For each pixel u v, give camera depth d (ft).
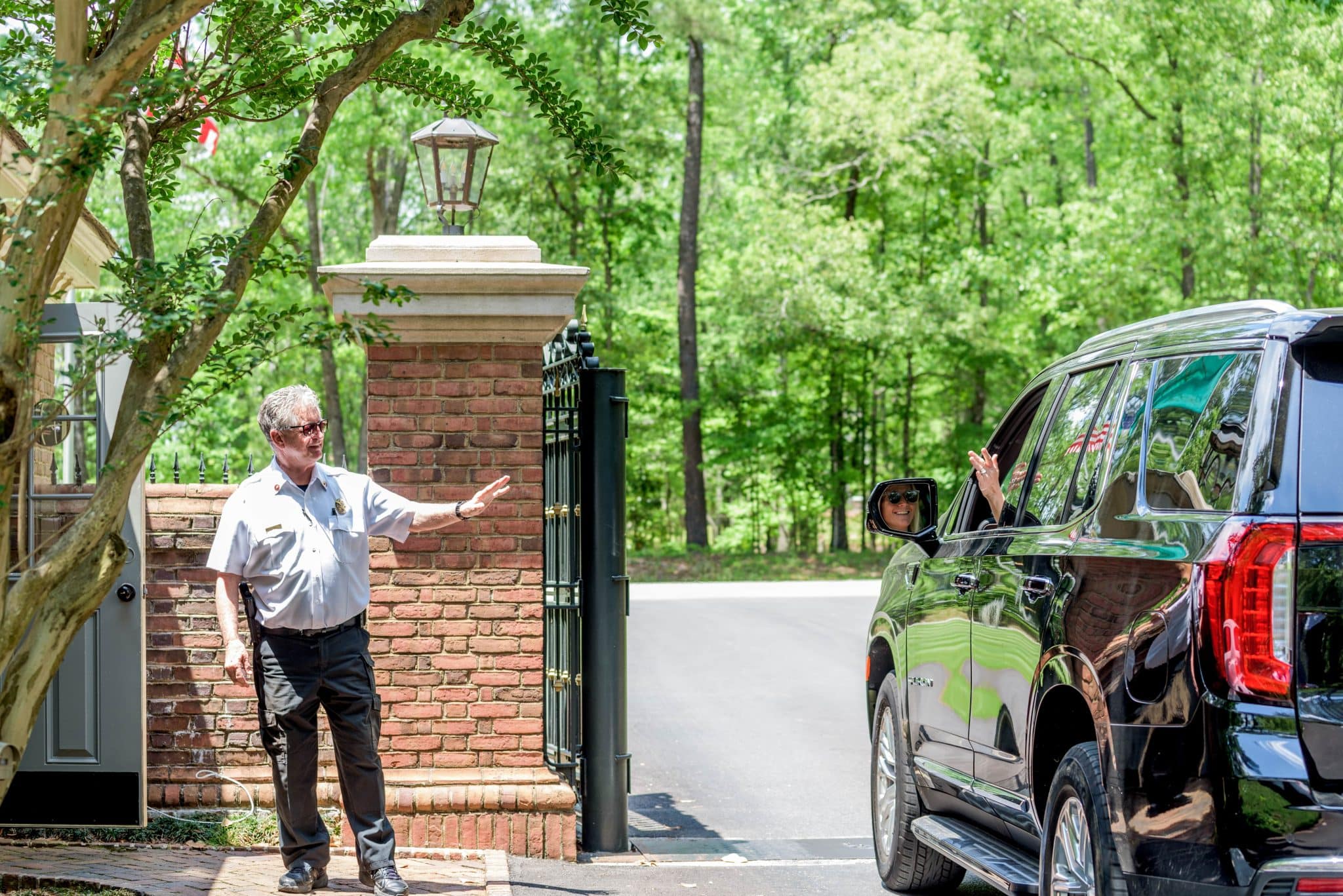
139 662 23.06
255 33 20.10
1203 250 102.68
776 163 133.18
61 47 15.58
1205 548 12.57
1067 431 17.79
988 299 135.95
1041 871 15.15
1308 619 11.99
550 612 27.71
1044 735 15.80
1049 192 147.43
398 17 18.49
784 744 38.55
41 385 25.46
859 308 122.31
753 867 24.03
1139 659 13.05
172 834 23.26
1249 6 99.86
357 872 21.07
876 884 22.85
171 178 20.63
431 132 24.80
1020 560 17.13
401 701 24.03
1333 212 99.96
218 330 16.75
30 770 23.00
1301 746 11.81
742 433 145.48
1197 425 13.96
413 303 23.45
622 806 25.55
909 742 21.63
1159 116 108.58
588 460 25.80
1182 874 12.29
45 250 15.64
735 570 115.44
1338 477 12.29
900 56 124.36
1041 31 115.65
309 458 19.13
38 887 19.13
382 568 24.09
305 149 17.63
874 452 150.82
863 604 80.23
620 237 139.44
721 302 135.64
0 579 15.37
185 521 24.68
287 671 19.04
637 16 21.97
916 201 144.15
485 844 23.86
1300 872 11.59
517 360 24.29
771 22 148.56
